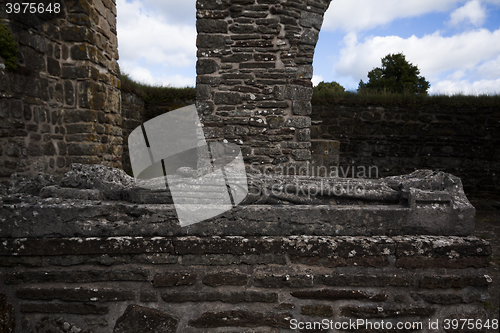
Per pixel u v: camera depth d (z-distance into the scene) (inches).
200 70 186.9
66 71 177.0
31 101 153.7
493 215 190.5
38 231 59.3
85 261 59.4
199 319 60.0
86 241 59.0
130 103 283.1
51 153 167.6
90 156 181.0
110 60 209.5
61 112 175.9
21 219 59.0
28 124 151.7
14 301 59.2
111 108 207.0
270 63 187.0
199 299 60.0
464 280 60.0
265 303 60.6
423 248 60.0
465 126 273.0
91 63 180.9
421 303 60.6
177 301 60.0
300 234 62.6
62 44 175.8
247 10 184.5
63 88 176.9
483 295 60.2
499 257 114.3
